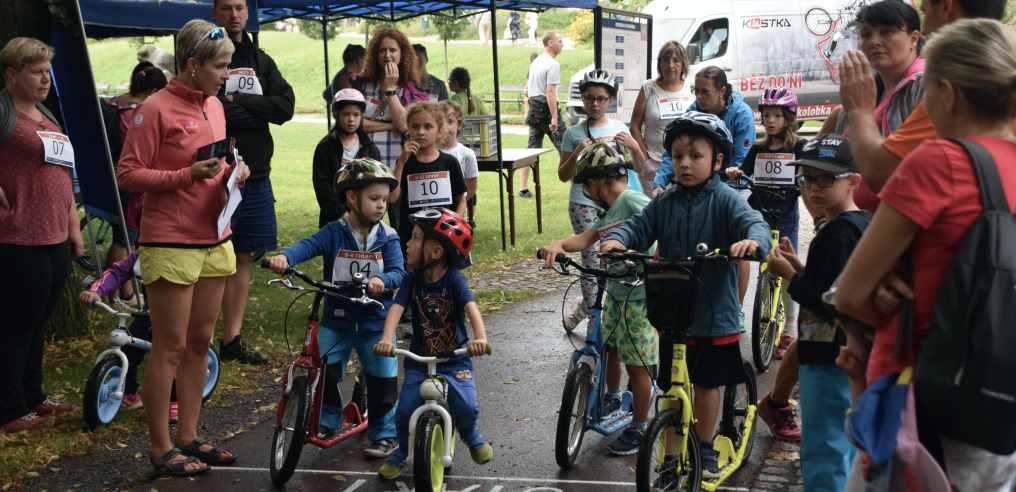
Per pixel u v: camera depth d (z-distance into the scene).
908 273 2.61
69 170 5.79
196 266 5.04
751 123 7.22
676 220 4.50
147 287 5.03
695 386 4.55
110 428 5.86
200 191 5.05
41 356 6.07
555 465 5.27
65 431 5.82
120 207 6.63
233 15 6.93
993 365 2.38
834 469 3.89
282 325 8.17
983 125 2.62
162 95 5.05
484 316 8.45
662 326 4.22
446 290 4.77
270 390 6.63
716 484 4.61
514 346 7.55
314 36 32.16
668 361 4.29
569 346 7.53
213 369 6.30
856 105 3.40
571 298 9.02
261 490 5.00
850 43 20.31
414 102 8.38
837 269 3.60
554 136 15.70
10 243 5.50
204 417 6.11
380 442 5.36
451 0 11.27
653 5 21.27
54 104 7.42
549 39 15.57
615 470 5.19
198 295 5.16
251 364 7.12
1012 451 2.44
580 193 7.03
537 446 5.54
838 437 3.88
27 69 5.50
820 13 20.34
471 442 4.90
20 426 5.80
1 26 7.01
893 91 4.52
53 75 6.88
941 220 2.52
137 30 11.05
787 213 7.02
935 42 2.66
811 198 3.91
